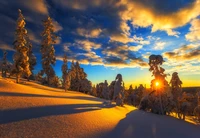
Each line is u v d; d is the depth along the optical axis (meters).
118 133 13.36
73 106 19.31
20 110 13.23
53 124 11.59
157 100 38.97
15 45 34.97
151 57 41.97
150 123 21.33
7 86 22.48
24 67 35.69
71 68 66.81
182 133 19.09
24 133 9.45
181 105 39.16
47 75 51.69
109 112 22.08
